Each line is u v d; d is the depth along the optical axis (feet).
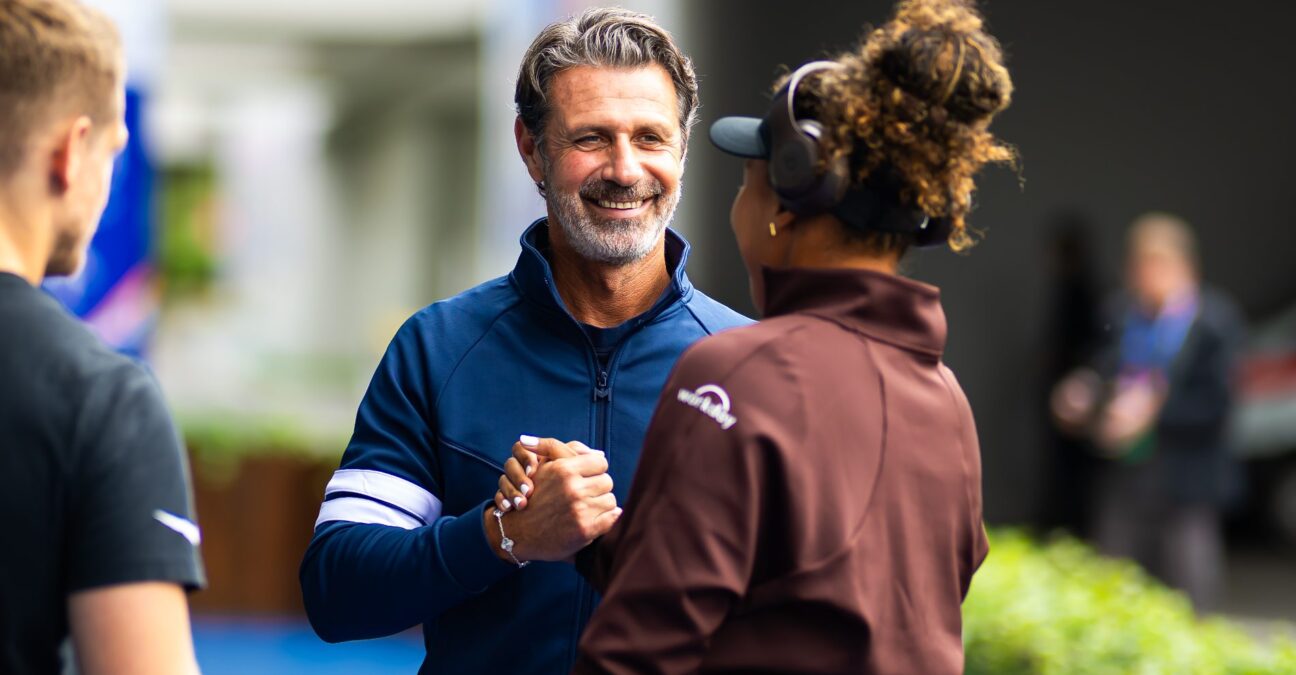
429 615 23.89
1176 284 77.77
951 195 20.57
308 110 223.30
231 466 86.33
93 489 17.61
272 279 229.25
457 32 186.91
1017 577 52.90
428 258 216.95
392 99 215.92
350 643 81.51
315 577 24.72
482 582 23.26
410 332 26.50
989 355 124.06
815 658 19.24
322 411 157.17
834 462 19.48
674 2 103.04
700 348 20.07
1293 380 117.39
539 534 22.52
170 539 17.87
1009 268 125.29
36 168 18.25
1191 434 76.18
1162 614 49.98
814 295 20.54
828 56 22.21
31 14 18.03
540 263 25.86
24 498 17.49
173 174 224.12
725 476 19.07
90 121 18.54
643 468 19.86
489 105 94.53
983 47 20.24
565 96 25.32
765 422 19.24
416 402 25.81
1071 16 128.26
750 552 19.02
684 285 27.07
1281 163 130.41
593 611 24.91
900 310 20.58
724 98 110.22
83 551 17.53
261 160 227.20
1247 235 130.52
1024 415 121.80
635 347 26.30
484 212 179.01
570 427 25.67
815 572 19.11
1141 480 77.00
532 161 26.78
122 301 70.08
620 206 25.38
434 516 25.52
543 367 25.90
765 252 21.70
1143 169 128.77
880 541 19.71
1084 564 57.57
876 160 20.03
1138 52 128.77
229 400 191.31
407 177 218.59
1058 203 128.06
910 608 19.90
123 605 17.46
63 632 18.01
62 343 18.11
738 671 19.40
